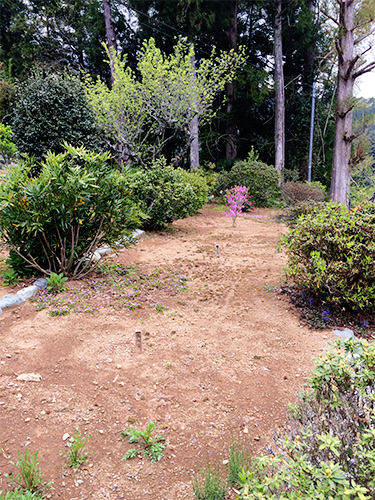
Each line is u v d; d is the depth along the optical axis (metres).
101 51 21.67
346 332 4.07
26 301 4.66
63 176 5.01
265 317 4.53
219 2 19.61
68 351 3.63
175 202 9.19
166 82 13.21
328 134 21.84
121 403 2.93
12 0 24.19
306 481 1.46
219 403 2.96
